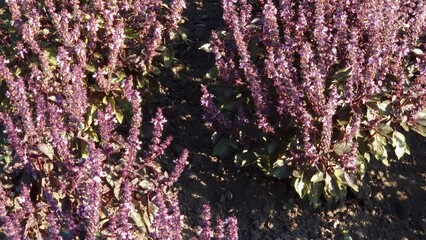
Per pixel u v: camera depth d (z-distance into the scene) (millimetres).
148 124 5742
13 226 4020
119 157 4992
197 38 6625
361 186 5238
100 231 4219
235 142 5016
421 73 4633
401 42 4832
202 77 6219
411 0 5078
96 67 5223
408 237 4941
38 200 4484
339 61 4801
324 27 4594
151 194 4480
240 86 4992
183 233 4980
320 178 4664
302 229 5027
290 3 5043
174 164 5453
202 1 7168
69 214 4293
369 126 4734
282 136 4824
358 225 5027
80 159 4422
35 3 5402
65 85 4820
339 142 4539
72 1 5070
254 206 5188
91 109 5070
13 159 4539
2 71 4656
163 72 6246
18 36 5258
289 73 4574
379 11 4641
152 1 5359
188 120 5840
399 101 4711
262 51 5113
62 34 4930
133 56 5332
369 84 4469
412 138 5598
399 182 5289
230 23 5145
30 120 4344
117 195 4348
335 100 4340
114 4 5191
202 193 5285
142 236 4395
